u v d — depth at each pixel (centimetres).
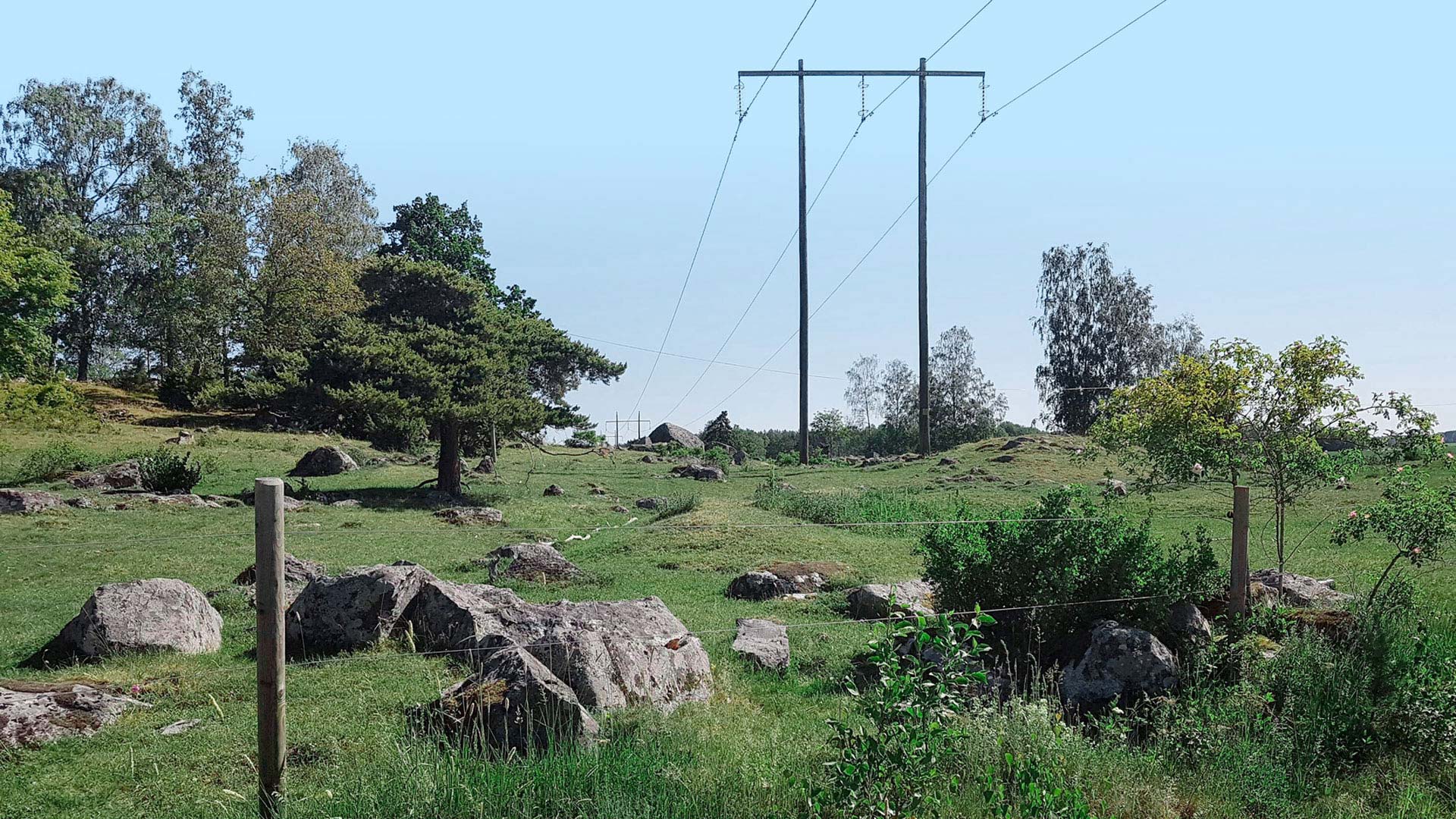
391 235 7912
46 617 1506
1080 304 8181
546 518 3158
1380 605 1022
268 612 622
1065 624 1030
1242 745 775
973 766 715
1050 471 4625
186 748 848
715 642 1281
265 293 6894
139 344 7450
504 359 4003
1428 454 1168
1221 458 1195
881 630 1312
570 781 681
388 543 2392
